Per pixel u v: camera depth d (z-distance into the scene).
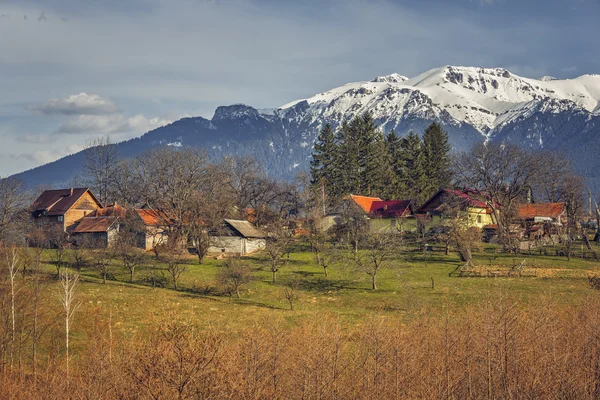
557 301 58.12
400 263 78.44
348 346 39.31
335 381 34.06
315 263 84.88
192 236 89.56
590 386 36.84
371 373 35.12
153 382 29.95
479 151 101.38
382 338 36.97
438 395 34.44
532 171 99.94
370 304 62.84
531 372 35.41
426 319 43.47
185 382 29.36
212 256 90.88
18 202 99.50
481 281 71.62
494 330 37.12
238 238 94.12
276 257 76.56
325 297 66.81
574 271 76.50
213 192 102.31
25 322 44.78
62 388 33.62
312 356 34.66
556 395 34.62
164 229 93.00
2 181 101.12
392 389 34.44
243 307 60.28
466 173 102.38
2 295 44.03
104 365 33.69
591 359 38.41
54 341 44.22
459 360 37.00
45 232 97.62
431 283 71.31
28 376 38.28
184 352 30.34
